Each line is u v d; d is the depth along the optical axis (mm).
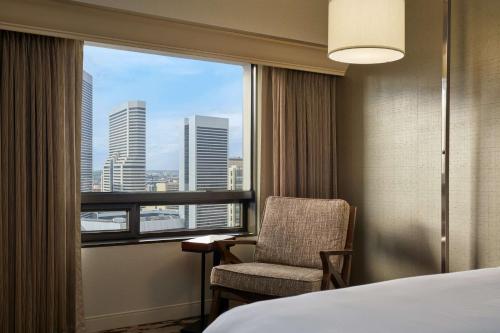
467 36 2922
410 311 1265
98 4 2963
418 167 3283
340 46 2420
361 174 3805
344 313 1257
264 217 3543
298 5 3637
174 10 3211
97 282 3170
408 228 3357
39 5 2822
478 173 2834
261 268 3029
